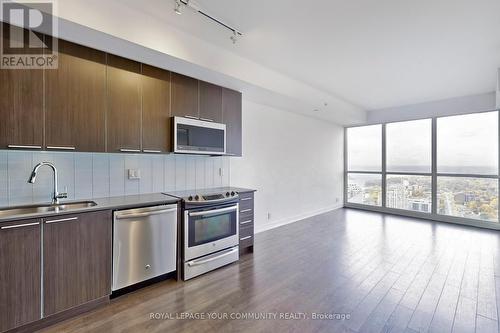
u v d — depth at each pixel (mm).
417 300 2297
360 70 3570
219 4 2090
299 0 2035
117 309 2148
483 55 3061
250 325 1948
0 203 2117
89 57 2277
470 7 2102
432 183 5449
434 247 3688
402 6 2102
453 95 4828
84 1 1904
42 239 1862
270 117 4754
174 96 2885
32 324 1854
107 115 2391
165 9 2174
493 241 3963
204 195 2961
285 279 2713
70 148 2178
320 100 4527
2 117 1865
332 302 2270
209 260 2887
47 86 2061
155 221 2502
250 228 3527
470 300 2293
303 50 2949
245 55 3104
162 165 3209
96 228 2133
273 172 4836
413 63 3312
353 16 2264
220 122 3363
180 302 2270
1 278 1703
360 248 3658
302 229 4688
